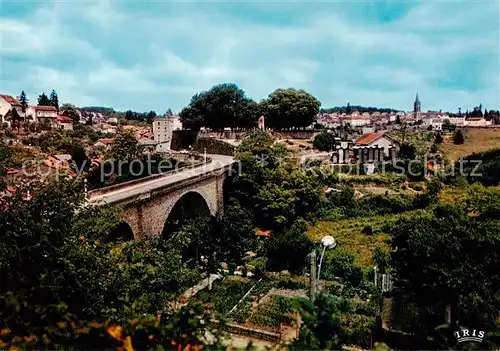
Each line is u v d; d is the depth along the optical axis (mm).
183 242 36156
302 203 57750
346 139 95750
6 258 13211
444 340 16125
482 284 24172
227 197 60781
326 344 9562
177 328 10852
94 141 118312
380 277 39625
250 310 33281
